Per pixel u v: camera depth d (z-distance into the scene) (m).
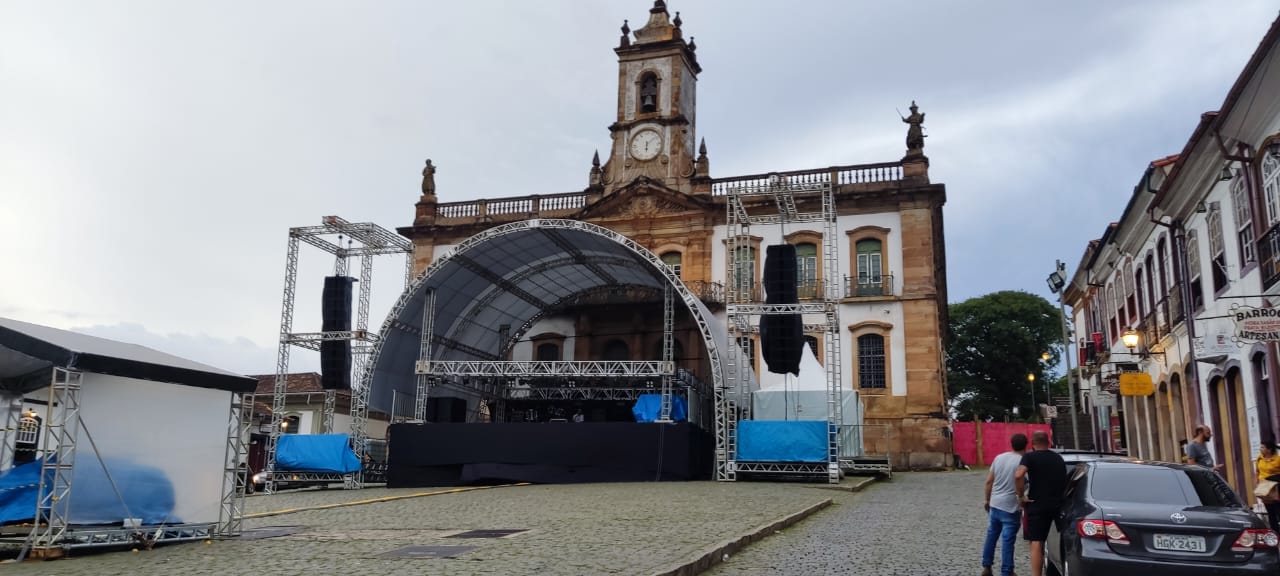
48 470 10.86
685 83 39.75
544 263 30.17
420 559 9.72
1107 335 29.84
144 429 11.64
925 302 33.47
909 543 11.66
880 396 33.22
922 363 33.03
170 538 11.55
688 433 24.31
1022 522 9.09
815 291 34.59
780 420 26.16
